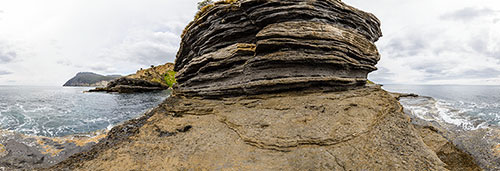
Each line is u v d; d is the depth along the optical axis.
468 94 56.62
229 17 19.58
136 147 11.84
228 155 10.15
